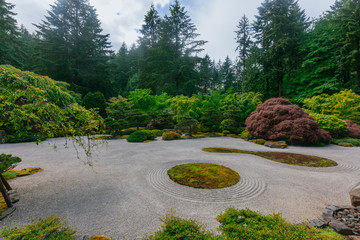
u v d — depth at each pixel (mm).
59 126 3967
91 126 4422
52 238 2297
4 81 3205
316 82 18953
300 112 12281
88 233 2975
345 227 2799
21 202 4043
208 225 3221
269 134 12281
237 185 5078
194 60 26328
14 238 2154
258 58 23609
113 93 30094
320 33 20750
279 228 2285
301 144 11625
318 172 6250
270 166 6938
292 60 20938
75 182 5293
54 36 22625
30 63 28516
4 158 5504
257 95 18781
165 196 4434
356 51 16281
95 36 27969
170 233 2277
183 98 19234
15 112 3174
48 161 7586
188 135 15781
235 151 9625
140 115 16828
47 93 3621
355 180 5492
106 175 5914
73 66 24953
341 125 11953
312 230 2379
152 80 27828
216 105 20062
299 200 4227
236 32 37906
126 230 3070
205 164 7008
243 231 2256
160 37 27422
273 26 22094
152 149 10234
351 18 17219
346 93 14312
